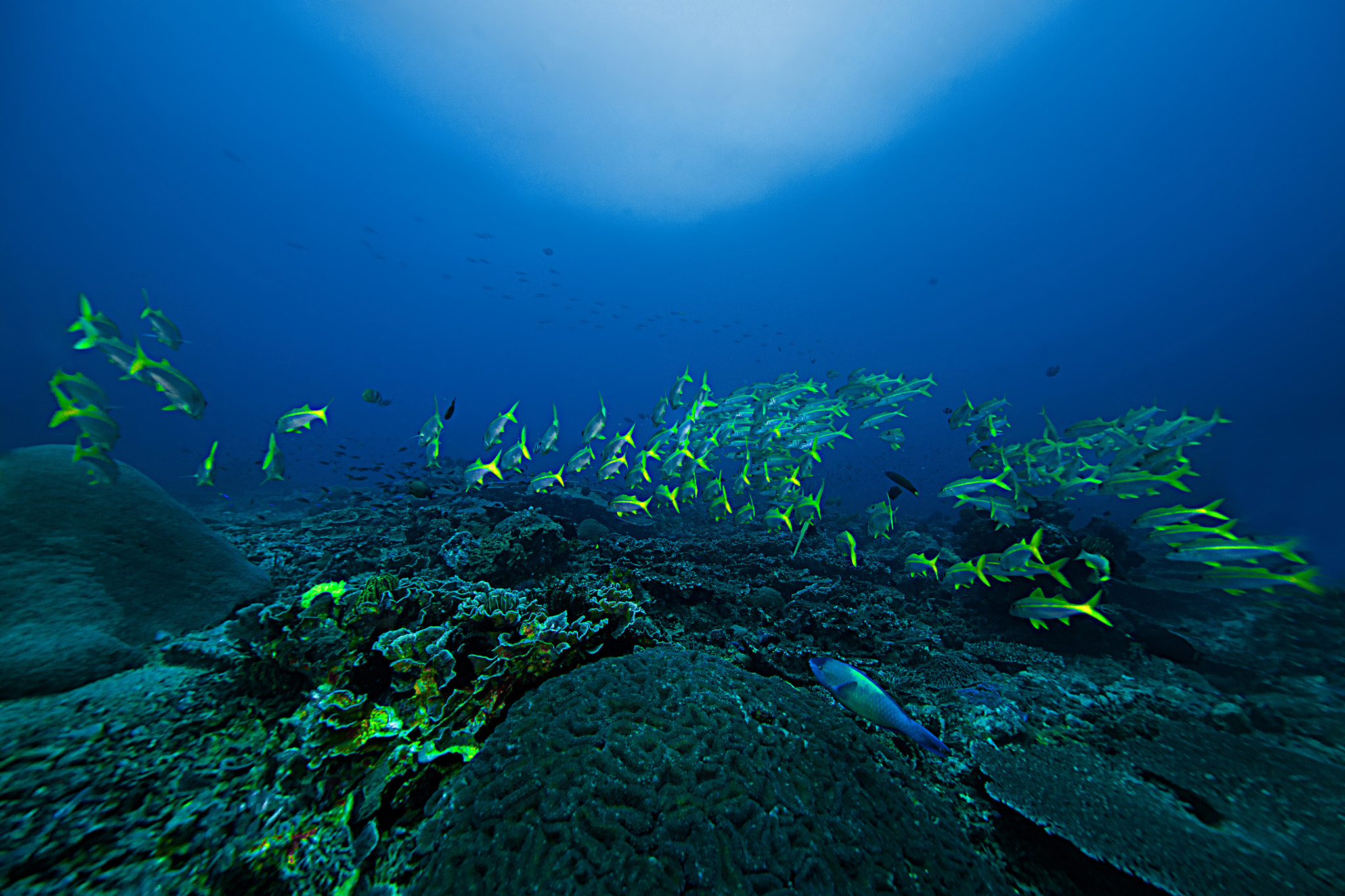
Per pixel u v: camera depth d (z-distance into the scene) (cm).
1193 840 131
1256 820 140
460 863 103
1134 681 220
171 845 105
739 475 327
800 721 141
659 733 128
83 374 210
